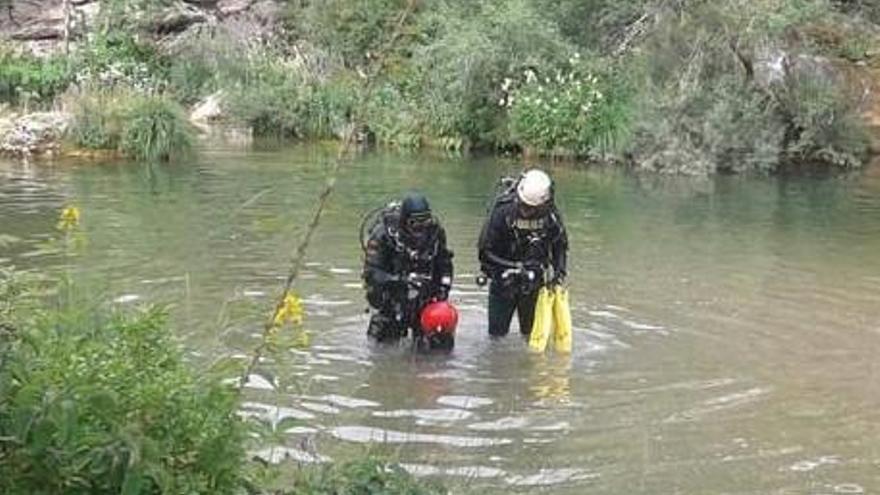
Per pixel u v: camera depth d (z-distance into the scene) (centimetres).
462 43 2164
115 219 1307
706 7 2055
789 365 811
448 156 2061
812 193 1708
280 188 1587
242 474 358
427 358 805
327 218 1341
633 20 2223
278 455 604
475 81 2161
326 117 2262
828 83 2062
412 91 2238
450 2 2338
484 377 767
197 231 1237
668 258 1184
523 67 2162
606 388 751
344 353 808
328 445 633
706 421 692
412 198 821
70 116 1953
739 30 2031
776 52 2045
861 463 630
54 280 464
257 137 2245
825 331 905
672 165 1928
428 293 831
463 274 1066
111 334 357
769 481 602
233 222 1299
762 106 2014
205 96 2467
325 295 961
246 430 349
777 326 916
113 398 314
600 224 1391
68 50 2586
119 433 307
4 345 315
